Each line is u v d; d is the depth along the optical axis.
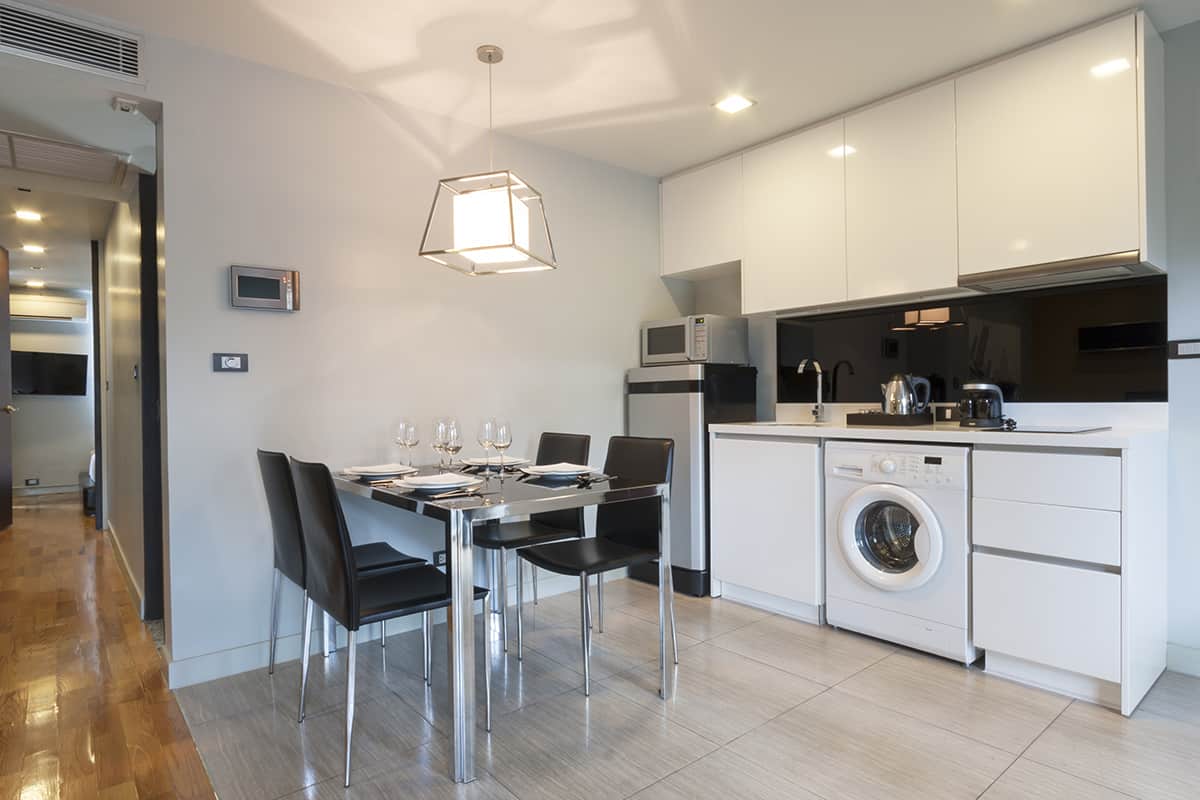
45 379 7.87
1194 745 1.95
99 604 3.47
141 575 3.33
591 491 2.17
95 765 1.91
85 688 2.44
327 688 2.42
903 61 2.69
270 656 2.58
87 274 6.77
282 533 2.29
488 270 2.89
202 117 2.51
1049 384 2.80
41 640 2.94
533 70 2.73
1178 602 2.48
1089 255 2.42
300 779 1.83
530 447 3.47
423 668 2.61
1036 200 2.55
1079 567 2.21
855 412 3.47
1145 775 1.80
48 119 2.60
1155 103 2.41
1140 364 2.57
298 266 2.72
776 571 3.11
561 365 3.61
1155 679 2.37
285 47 2.53
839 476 2.84
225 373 2.55
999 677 2.43
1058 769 1.83
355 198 2.89
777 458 3.10
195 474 2.49
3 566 4.30
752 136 3.45
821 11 2.34
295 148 2.73
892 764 1.87
